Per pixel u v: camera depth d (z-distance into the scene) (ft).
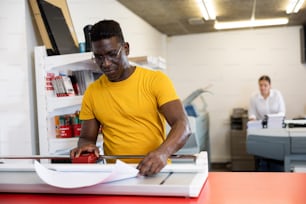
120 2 11.89
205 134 14.44
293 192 2.88
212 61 18.06
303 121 9.16
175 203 2.60
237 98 17.87
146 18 14.43
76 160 3.74
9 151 6.77
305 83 16.97
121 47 4.12
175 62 18.51
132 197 2.78
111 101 4.40
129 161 4.26
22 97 6.77
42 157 4.05
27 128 6.74
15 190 3.01
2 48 6.80
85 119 4.76
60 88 6.57
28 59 6.83
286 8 13.42
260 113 13.01
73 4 8.57
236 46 17.74
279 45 17.21
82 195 2.89
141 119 4.32
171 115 4.04
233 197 2.75
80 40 8.86
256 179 3.40
